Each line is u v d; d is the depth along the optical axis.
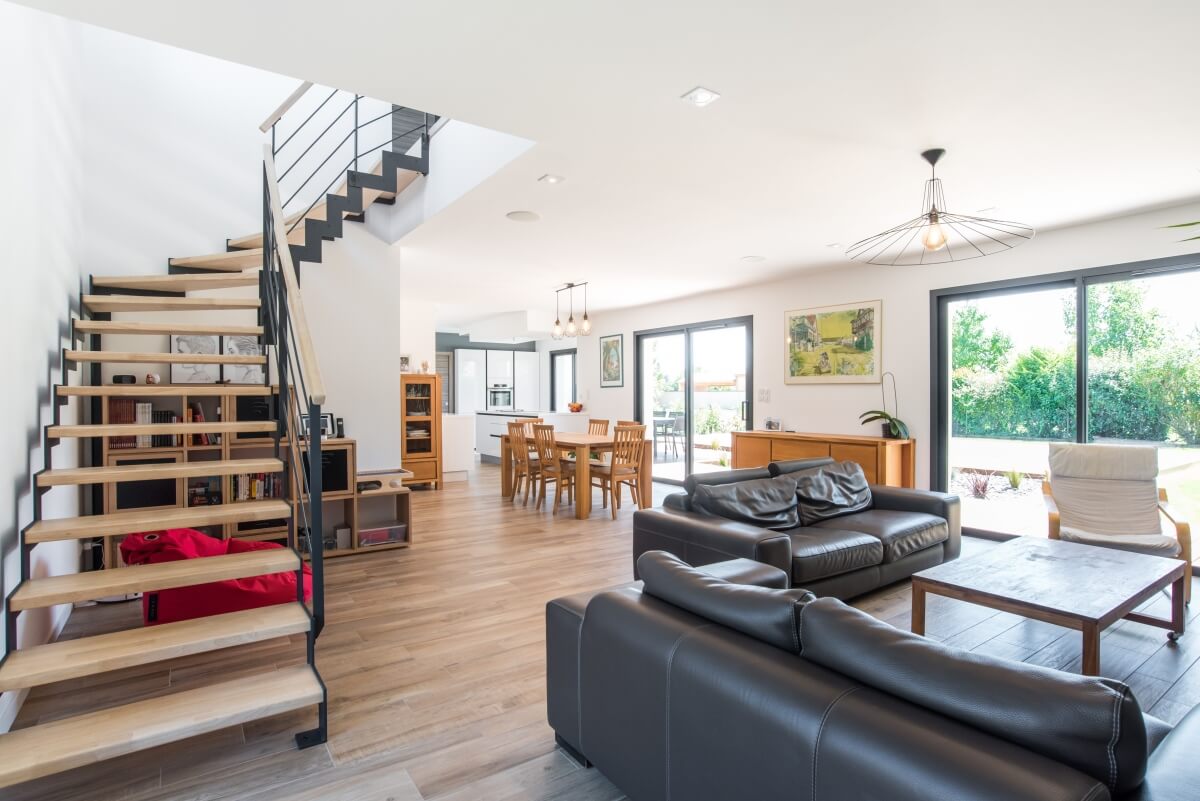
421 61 2.30
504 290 7.50
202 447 4.01
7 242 2.32
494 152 3.51
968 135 2.95
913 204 4.05
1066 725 0.96
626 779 1.71
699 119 2.79
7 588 2.18
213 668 2.70
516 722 2.25
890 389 5.70
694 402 8.02
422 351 8.64
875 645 1.23
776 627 1.42
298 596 2.48
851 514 4.12
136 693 2.48
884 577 3.62
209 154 4.56
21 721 2.25
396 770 1.96
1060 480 4.05
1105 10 1.96
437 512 6.17
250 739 2.14
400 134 4.79
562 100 2.62
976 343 5.22
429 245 5.24
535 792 1.85
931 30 2.08
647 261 5.81
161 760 2.02
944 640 3.02
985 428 5.16
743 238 4.95
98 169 4.07
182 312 4.45
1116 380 4.41
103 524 2.34
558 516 5.99
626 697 1.70
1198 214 4.00
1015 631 3.12
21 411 2.44
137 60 4.27
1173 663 2.73
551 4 1.95
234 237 4.66
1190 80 2.41
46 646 2.06
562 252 5.46
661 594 1.78
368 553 4.57
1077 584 2.61
